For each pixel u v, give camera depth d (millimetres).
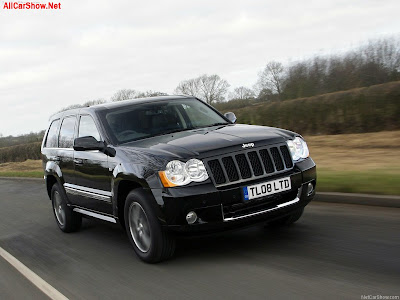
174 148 4199
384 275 3395
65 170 6051
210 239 4969
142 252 4477
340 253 4031
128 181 4430
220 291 3514
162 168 4000
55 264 5062
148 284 3920
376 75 14000
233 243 4750
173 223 3953
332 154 10727
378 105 12930
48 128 7117
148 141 4699
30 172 21281
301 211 5008
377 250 4008
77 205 6008
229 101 19641
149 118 5230
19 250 6023
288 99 15914
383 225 4801
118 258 4891
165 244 4215
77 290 4062
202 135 4574
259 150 4242
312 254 4105
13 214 9344
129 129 5055
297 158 4492
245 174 4109
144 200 4160
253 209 4117
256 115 16219
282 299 3191
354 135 12852
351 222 5055
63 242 6098
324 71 15109
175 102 5676
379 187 6098
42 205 10055
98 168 5000
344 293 3145
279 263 3963
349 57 14492
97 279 4289
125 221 4617
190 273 4020
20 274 4852
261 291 3393
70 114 6270
